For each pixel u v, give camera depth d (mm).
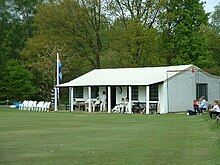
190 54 63656
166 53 64875
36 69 67500
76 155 16844
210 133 24500
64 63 64688
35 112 50469
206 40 65250
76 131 26562
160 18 63062
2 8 78688
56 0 66062
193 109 45594
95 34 66812
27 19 80750
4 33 78125
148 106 46062
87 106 52906
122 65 63688
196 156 16250
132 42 61250
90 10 64875
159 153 17062
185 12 64062
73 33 66125
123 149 18328
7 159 16062
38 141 21547
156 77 48062
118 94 51656
